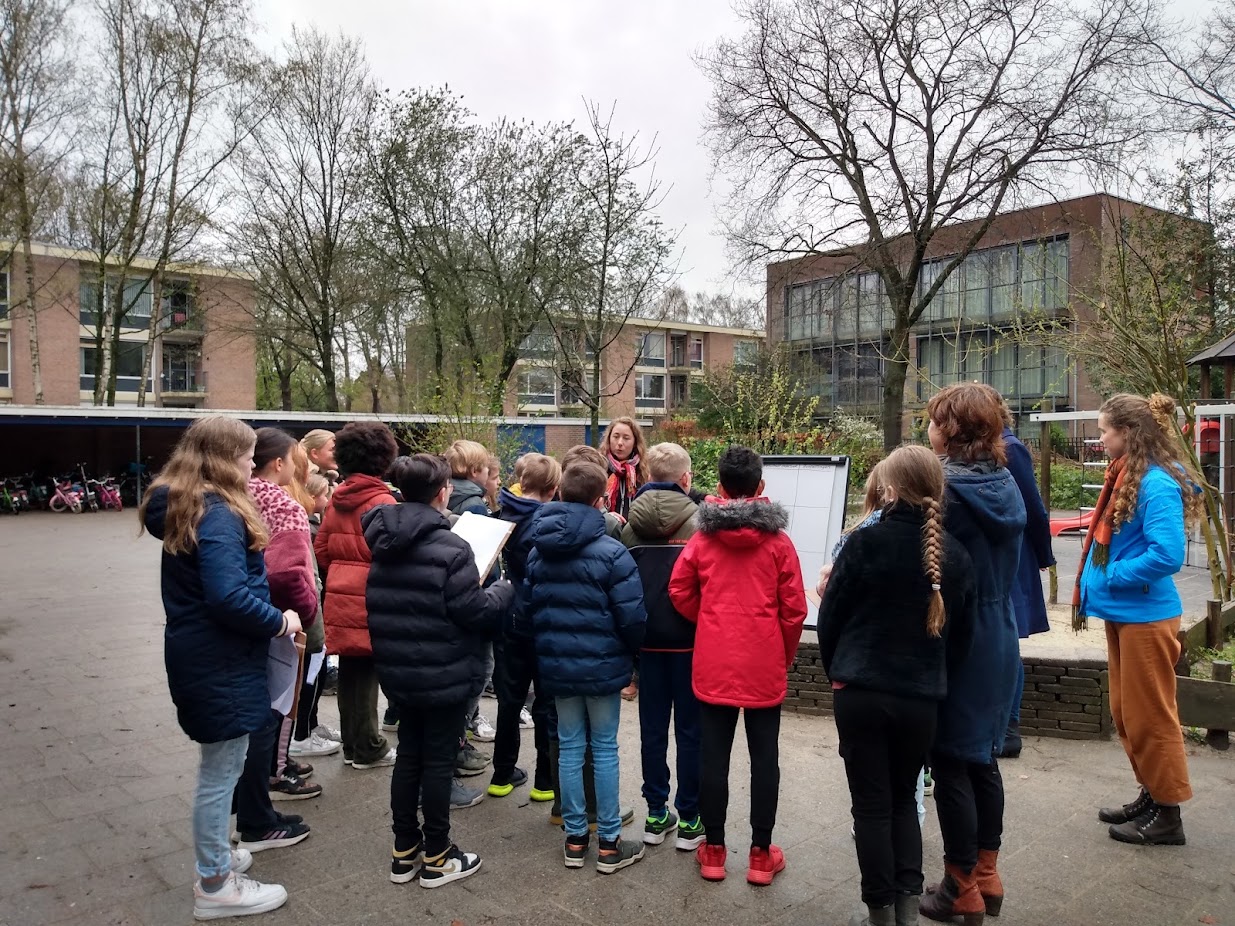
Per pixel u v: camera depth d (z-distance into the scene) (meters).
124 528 17.78
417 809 3.41
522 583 3.63
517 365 25.83
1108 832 3.44
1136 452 3.33
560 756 3.24
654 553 3.44
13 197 22.62
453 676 3.01
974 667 2.74
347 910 2.89
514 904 2.94
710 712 3.14
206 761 2.78
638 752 4.48
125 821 3.59
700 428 19.09
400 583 3.02
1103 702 4.52
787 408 9.87
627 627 3.11
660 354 49.41
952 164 16.20
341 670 4.18
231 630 2.70
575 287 20.83
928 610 2.55
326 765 4.30
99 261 26.36
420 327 26.12
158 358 34.47
